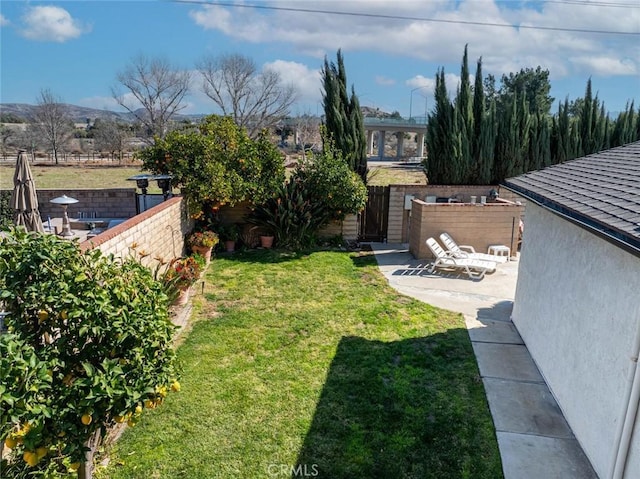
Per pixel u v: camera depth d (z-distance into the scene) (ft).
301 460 13.73
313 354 20.49
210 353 20.31
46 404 9.29
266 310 25.62
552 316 18.80
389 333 22.97
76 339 10.53
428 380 18.48
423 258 37.70
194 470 13.20
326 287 29.86
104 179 97.91
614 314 13.44
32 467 10.50
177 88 136.15
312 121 179.01
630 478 12.08
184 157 36.37
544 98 122.62
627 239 11.13
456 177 45.50
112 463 13.32
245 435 14.79
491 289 30.37
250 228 40.29
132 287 11.37
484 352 21.18
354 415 15.96
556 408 16.96
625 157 21.25
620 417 12.35
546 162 47.19
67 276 10.61
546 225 20.57
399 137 188.55
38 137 139.23
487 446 14.60
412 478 13.12
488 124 45.32
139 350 10.79
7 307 10.66
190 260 25.94
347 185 38.60
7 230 11.19
